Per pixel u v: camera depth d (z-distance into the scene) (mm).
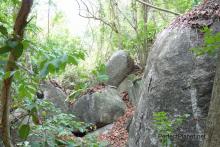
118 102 8289
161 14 9383
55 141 1905
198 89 4379
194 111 4324
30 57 2498
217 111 1988
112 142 7094
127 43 9750
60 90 8195
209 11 4805
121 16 9953
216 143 1949
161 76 4820
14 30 1255
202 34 4625
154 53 5242
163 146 3783
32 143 1843
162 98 4691
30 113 1727
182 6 8742
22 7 1230
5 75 1252
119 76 9188
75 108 8297
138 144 4953
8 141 1368
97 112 8055
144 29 9289
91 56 10344
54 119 2805
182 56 4680
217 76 2074
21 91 1512
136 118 5277
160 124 3832
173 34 5020
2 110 1335
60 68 1271
